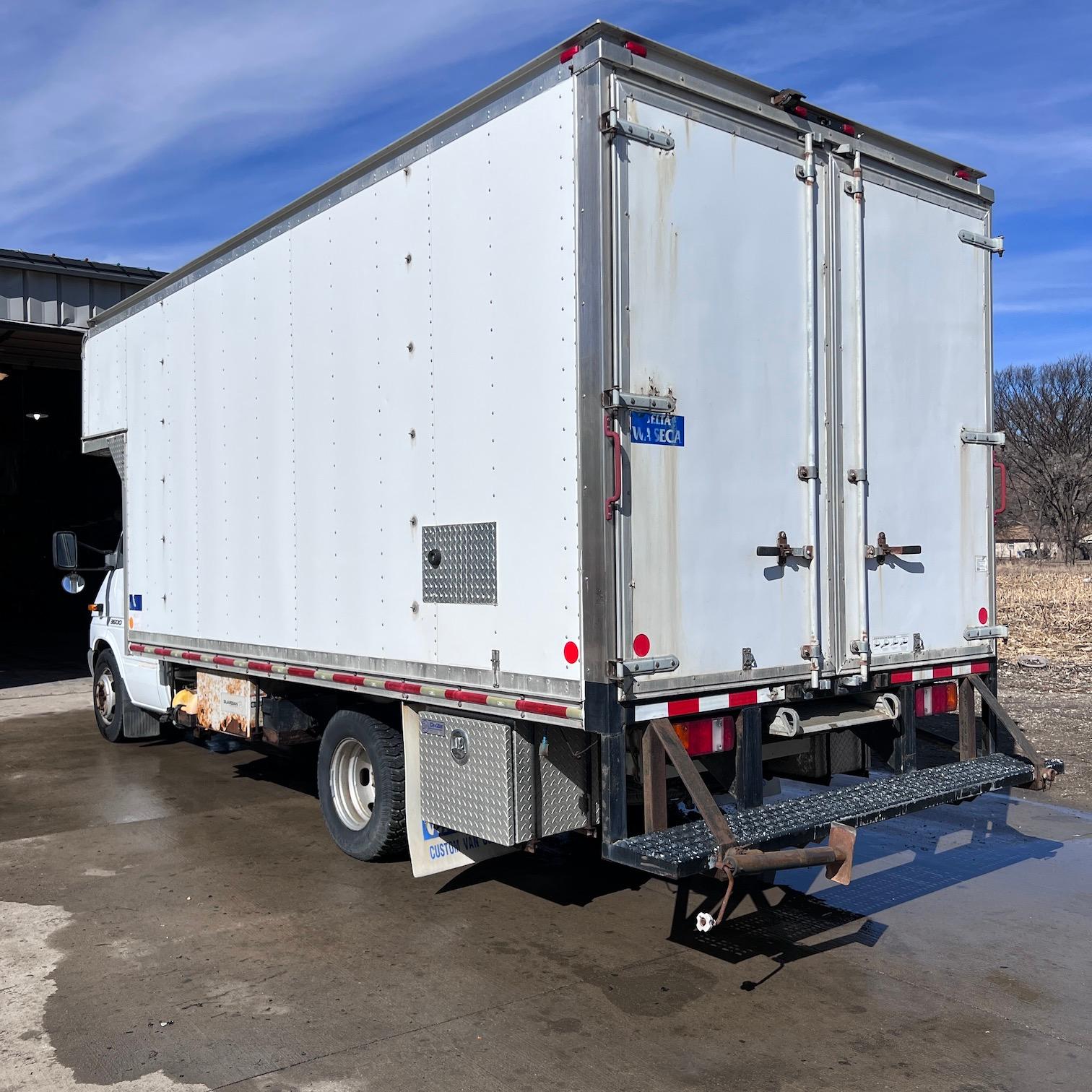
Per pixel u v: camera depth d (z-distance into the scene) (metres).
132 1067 3.39
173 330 6.87
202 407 6.54
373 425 4.99
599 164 3.76
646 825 3.86
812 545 4.42
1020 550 48.97
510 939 4.50
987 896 5.06
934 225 5.11
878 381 4.83
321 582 5.40
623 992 3.95
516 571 4.14
